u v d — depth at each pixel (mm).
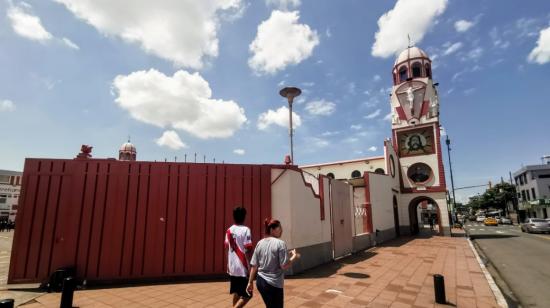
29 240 7488
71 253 7598
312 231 10242
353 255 12852
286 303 6156
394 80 28234
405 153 25828
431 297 6684
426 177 24750
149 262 7988
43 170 7883
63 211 7766
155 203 8312
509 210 54562
